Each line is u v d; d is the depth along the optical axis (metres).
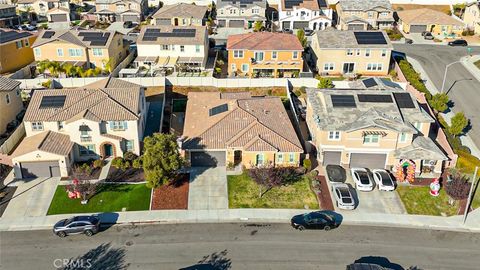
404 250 41.62
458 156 54.19
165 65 78.94
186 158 53.03
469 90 74.69
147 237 42.75
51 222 44.50
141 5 114.69
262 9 107.94
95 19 116.19
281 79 73.50
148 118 64.69
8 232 43.19
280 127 55.50
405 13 108.81
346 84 73.50
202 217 45.44
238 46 76.62
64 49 79.56
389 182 49.72
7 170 52.59
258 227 44.28
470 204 48.09
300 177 51.84
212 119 56.81
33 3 119.44
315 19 106.19
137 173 52.16
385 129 51.53
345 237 43.09
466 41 97.88
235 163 53.97
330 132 52.53
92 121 52.12
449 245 42.44
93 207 46.59
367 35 80.31
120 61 86.12
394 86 63.91
